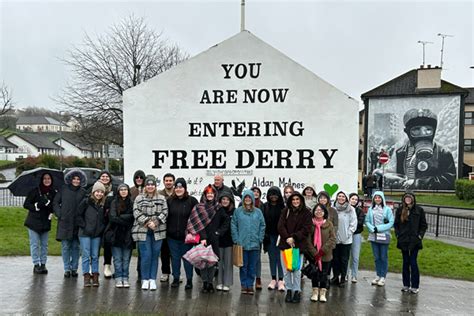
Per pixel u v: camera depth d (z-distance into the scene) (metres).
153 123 10.16
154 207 7.72
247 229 7.65
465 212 24.73
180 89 10.11
